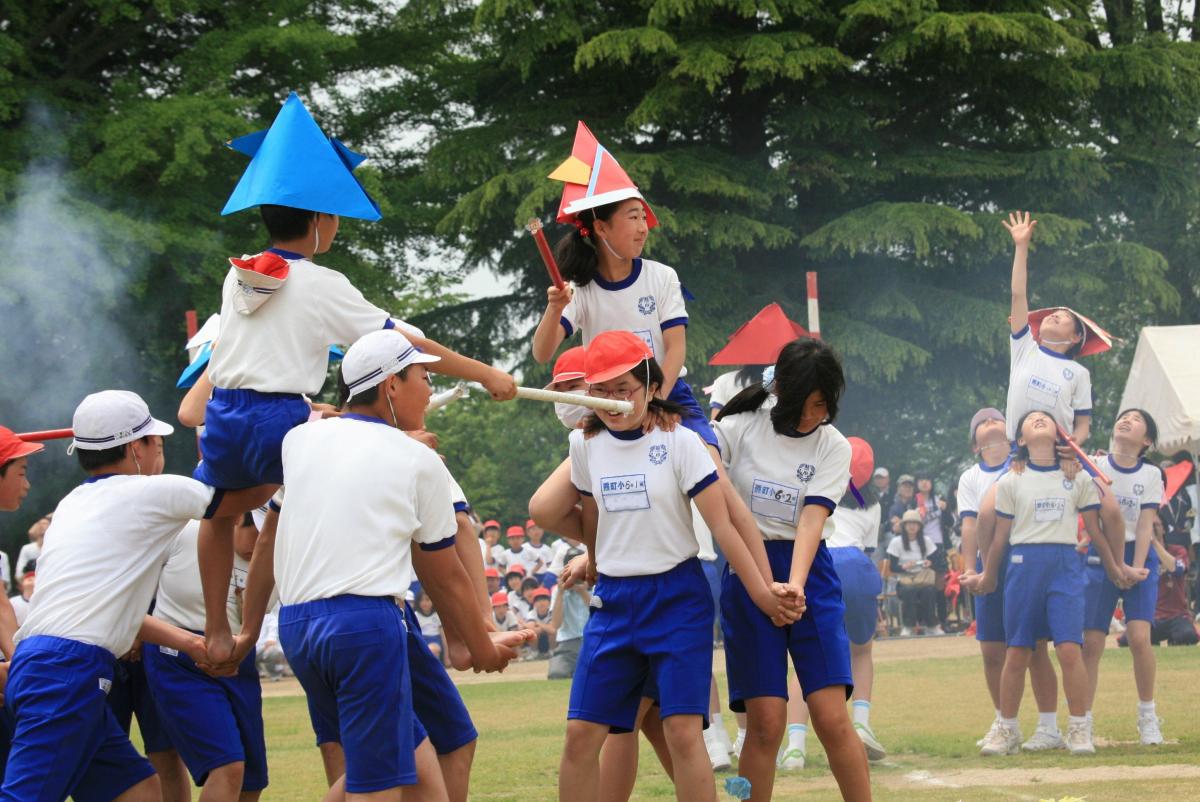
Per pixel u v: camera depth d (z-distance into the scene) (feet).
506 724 43.09
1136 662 35.47
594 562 24.73
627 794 23.56
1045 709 34.94
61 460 100.94
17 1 99.71
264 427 20.39
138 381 105.81
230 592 24.86
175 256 95.71
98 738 22.12
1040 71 112.37
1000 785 29.12
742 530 23.43
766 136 116.67
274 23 105.91
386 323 21.13
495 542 77.71
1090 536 35.12
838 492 24.12
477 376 21.47
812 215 115.34
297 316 20.51
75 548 22.04
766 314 34.94
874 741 33.04
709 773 22.08
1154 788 27.91
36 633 21.88
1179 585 61.26
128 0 102.78
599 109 116.16
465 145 111.86
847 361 106.01
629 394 22.49
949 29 104.12
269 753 38.65
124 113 96.32
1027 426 34.58
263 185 21.04
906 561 77.46
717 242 102.94
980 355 111.86
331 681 19.49
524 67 109.60
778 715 23.59
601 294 25.17
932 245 109.81
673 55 106.22
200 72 101.19
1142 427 37.42
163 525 22.21
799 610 23.07
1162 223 127.03
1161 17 139.23
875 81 115.96
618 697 22.77
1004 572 35.40
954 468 129.80
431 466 20.18
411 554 20.77
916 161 110.42
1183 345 75.20
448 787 22.77
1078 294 110.52
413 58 120.37
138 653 24.85
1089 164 111.24
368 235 115.44
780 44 104.73
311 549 19.43
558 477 24.35
